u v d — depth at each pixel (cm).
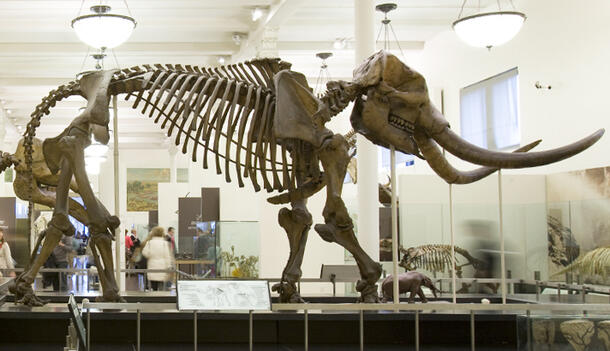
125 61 1767
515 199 1066
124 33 990
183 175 3466
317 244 1160
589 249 923
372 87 673
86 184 687
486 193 1071
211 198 1560
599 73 960
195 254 1233
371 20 995
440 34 1461
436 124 667
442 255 1000
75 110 2277
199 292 531
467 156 658
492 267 1005
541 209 995
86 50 1577
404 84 677
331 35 1535
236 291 534
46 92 2048
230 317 677
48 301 788
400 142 665
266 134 683
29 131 736
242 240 1158
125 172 2945
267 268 1160
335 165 671
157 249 1173
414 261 1001
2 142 2191
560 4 1044
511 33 960
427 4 1298
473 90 1327
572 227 954
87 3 1261
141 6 1301
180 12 1352
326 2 1295
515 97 1192
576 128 1009
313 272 1155
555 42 1057
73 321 486
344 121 1889
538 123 1107
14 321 693
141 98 699
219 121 675
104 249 688
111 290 682
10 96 2112
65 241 1308
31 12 1312
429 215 1018
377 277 688
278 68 705
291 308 530
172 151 2841
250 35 1464
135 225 2175
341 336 695
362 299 693
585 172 978
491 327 696
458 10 1333
